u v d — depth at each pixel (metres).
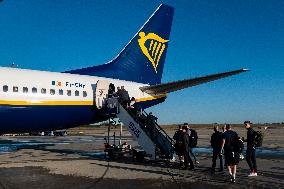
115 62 28.06
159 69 30.17
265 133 83.56
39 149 29.67
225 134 13.23
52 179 13.59
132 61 28.72
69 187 11.97
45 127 22.84
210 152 28.02
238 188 12.02
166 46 30.67
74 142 41.81
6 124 20.88
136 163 19.31
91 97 24.09
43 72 22.97
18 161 19.92
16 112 20.75
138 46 29.12
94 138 54.97
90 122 25.09
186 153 16.88
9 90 20.53
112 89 25.23
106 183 12.79
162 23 30.31
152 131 20.03
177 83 24.16
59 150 28.52
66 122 23.44
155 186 12.27
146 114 20.55
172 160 19.56
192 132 18.52
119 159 21.39
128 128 21.03
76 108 23.31
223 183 13.04
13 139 51.59
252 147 14.90
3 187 11.92
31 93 21.34
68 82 23.33
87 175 14.66
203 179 13.93
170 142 19.39
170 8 30.83
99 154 24.73
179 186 12.29
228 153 13.16
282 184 12.90
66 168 16.86
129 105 22.48
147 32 29.52
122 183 12.81
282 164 19.53
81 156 23.17
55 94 22.36
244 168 17.62
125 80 27.92
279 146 35.78
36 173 15.16
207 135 70.75
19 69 22.05
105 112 24.27
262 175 15.20
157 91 26.75
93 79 25.16
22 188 11.77
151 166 18.00
